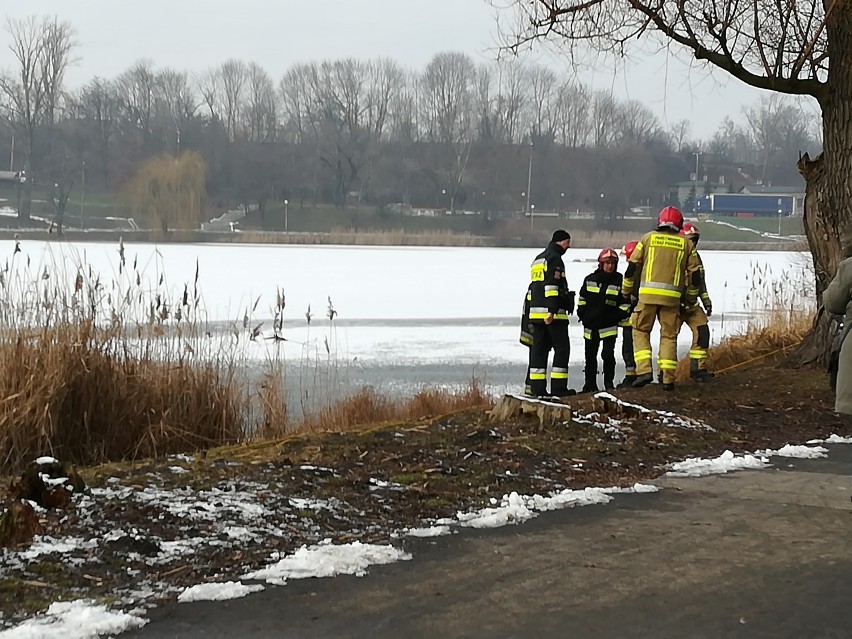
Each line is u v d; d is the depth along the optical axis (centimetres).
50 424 824
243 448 803
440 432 847
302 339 1903
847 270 658
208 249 5772
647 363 1141
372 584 486
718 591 482
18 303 892
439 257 5344
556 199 8762
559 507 644
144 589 470
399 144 9181
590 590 482
